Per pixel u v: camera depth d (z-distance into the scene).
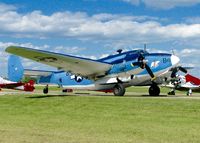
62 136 10.17
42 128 11.66
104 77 27.58
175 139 9.79
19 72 36.22
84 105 18.89
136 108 17.23
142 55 26.06
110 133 10.70
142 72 26.39
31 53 24.41
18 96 24.92
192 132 10.87
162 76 26.98
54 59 25.52
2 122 13.17
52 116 15.06
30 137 9.99
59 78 31.09
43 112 16.61
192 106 17.47
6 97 24.08
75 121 13.42
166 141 9.52
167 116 14.70
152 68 26.25
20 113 16.28
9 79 37.44
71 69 27.53
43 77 32.06
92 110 17.02
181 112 15.80
